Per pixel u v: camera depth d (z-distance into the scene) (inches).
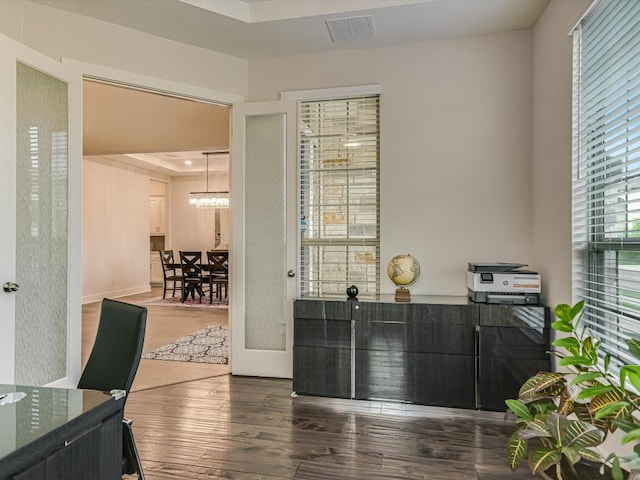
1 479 34.0
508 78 121.3
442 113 125.9
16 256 96.6
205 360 154.1
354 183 133.5
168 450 87.4
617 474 41.8
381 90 130.0
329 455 85.4
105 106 214.1
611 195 77.1
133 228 345.4
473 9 108.5
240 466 81.1
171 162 352.8
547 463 49.3
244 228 137.3
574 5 89.0
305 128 136.6
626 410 49.7
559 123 98.3
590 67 85.1
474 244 123.6
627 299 72.6
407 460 83.4
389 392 110.3
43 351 103.0
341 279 134.3
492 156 122.6
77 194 111.0
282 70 137.6
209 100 134.0
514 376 102.6
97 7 108.9
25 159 99.2
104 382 62.1
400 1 106.3
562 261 96.1
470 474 78.4
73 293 109.7
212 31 121.0
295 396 117.0
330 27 117.9
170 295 335.9
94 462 44.5
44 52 108.1
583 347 60.0
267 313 136.6
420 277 127.0
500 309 103.3
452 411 106.3
